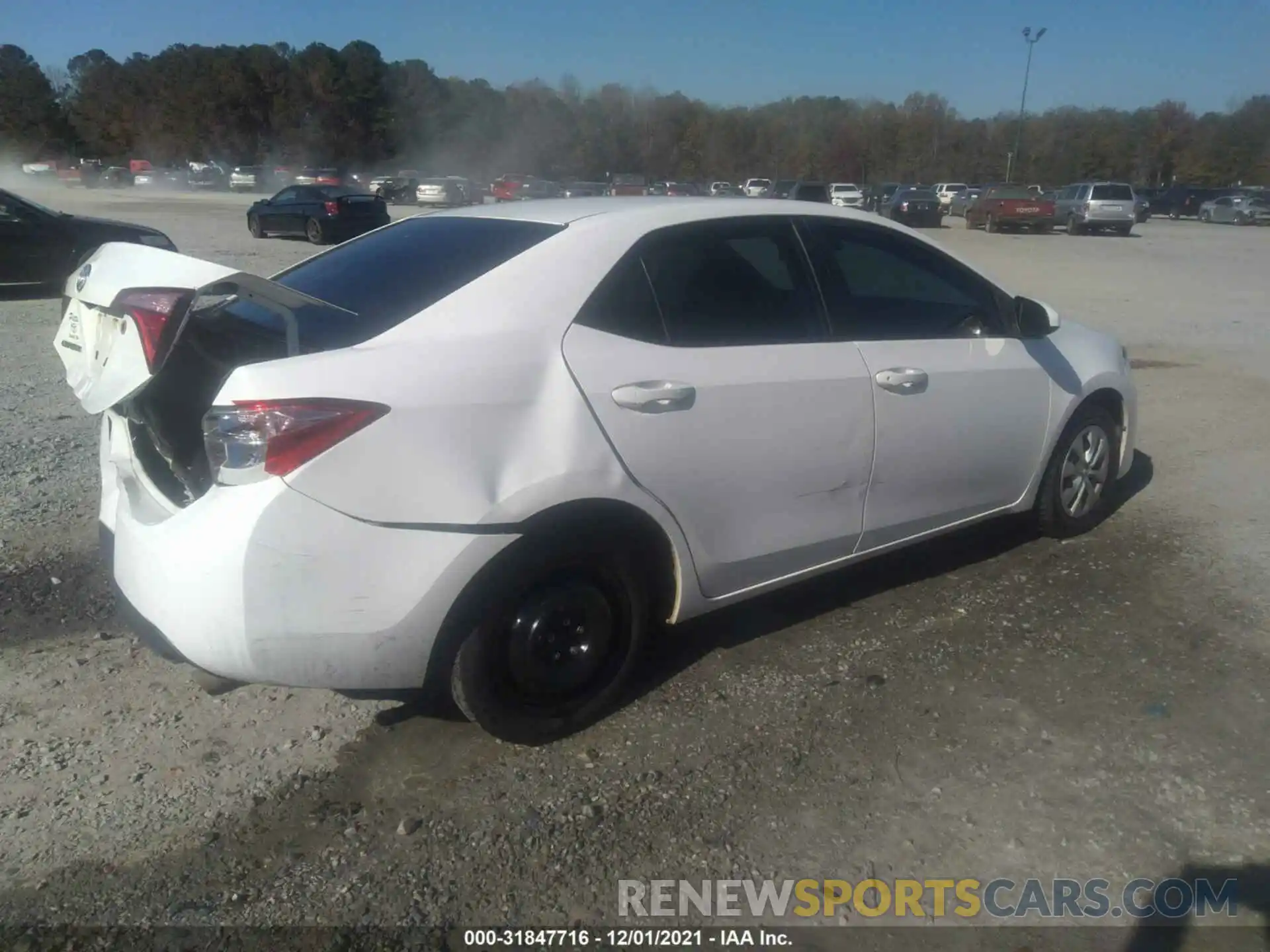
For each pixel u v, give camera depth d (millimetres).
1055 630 4363
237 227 30578
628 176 53625
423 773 3400
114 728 3627
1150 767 3436
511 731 3443
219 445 2986
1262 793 3311
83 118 96688
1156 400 8594
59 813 3176
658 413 3494
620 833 3121
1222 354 10766
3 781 3322
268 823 3156
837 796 3289
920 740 3578
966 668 4059
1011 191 36938
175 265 3348
